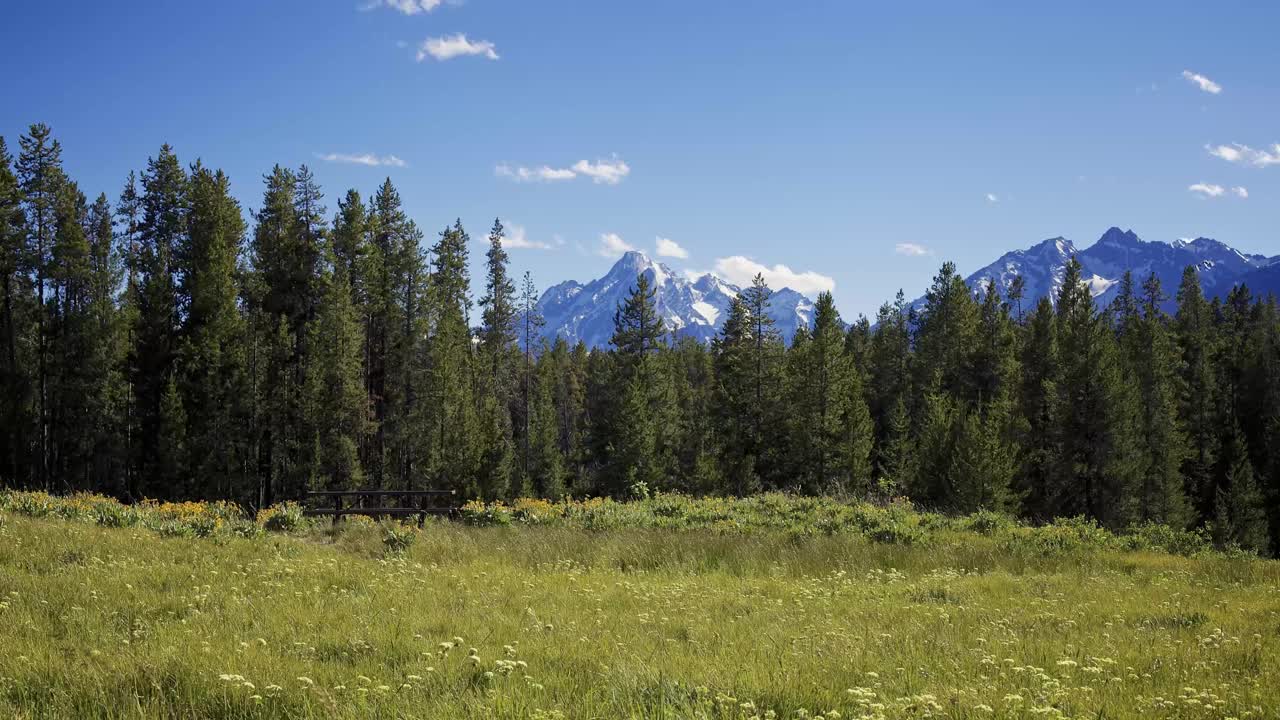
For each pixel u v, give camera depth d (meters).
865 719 4.50
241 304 55.94
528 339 76.25
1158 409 55.28
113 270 53.94
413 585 10.45
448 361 55.09
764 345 60.16
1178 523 50.59
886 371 73.25
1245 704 5.36
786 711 5.00
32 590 8.80
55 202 52.28
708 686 5.40
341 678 5.71
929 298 70.19
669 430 62.66
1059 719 4.66
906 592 11.20
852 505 21.73
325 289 53.69
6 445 49.22
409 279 57.88
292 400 50.62
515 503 20.97
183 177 55.47
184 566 11.01
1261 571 14.43
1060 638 7.74
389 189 59.44
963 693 5.20
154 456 49.00
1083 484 51.72
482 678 5.61
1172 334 72.69
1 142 49.38
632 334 63.94
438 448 53.38
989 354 64.94
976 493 42.94
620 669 5.79
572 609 8.98
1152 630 8.33
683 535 16.41
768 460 58.66
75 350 51.03
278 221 55.03
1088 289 64.56
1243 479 56.12
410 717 4.75
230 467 48.56
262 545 13.98
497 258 73.19
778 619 8.59
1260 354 72.06
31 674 5.64
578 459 71.31
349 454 47.56
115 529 14.95
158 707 4.99
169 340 51.34
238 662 6.01
